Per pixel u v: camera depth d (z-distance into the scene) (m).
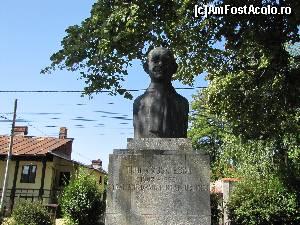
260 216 16.03
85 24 12.37
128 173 6.28
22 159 29.06
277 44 12.02
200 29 13.07
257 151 17.88
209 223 6.00
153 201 6.13
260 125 15.09
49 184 29.39
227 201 17.91
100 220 20.23
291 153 16.97
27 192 29.03
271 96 14.30
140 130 6.80
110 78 12.82
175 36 13.15
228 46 12.63
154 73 7.02
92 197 19.73
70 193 19.80
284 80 13.02
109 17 11.66
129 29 11.72
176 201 6.11
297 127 15.91
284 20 11.74
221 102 15.71
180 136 6.79
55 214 21.09
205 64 14.23
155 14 12.17
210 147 32.12
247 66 13.85
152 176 6.25
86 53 12.53
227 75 14.98
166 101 6.86
